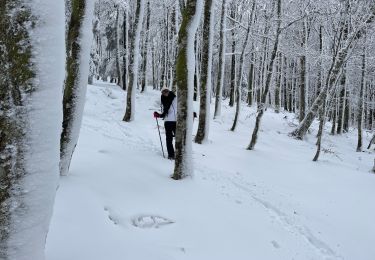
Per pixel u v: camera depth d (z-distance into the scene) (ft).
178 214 18.89
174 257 14.73
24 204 7.65
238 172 33.91
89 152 26.58
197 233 17.43
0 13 7.09
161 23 112.47
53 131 7.82
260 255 17.26
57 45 7.63
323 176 38.68
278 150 48.70
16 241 7.73
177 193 21.56
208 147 42.93
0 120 7.28
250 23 58.44
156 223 17.44
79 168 22.12
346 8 43.24
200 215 19.45
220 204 21.81
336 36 44.04
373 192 35.19
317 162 44.62
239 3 82.84
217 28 99.86
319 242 21.48
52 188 8.06
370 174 43.29
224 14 57.72
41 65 7.43
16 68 7.22
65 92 19.19
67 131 19.35
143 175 23.11
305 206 28.07
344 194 33.40
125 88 91.61
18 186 7.52
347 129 93.50
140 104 67.56
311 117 64.23
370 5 45.75
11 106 7.29
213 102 91.97
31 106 7.43
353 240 23.44
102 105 61.98
